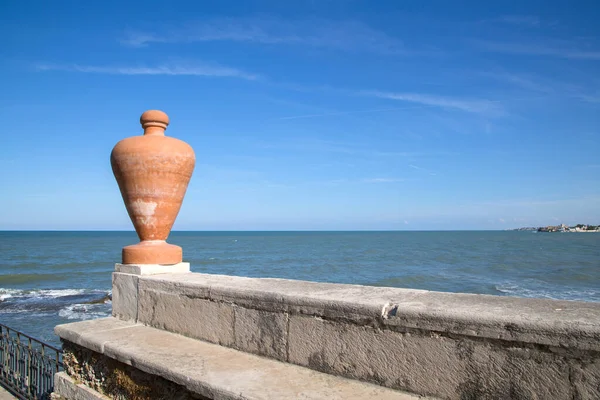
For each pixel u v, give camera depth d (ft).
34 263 174.29
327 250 284.00
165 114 14.06
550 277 130.41
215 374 8.80
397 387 7.82
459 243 401.90
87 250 268.21
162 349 10.49
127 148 13.26
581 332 6.12
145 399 10.37
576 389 6.18
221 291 10.71
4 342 20.11
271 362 9.51
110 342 11.12
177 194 14.05
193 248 305.73
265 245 355.97
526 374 6.59
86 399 11.89
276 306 9.57
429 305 7.79
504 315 6.84
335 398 7.59
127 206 13.92
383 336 8.00
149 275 13.21
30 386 17.79
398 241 457.27
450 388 7.26
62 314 71.51
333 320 8.68
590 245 351.67
